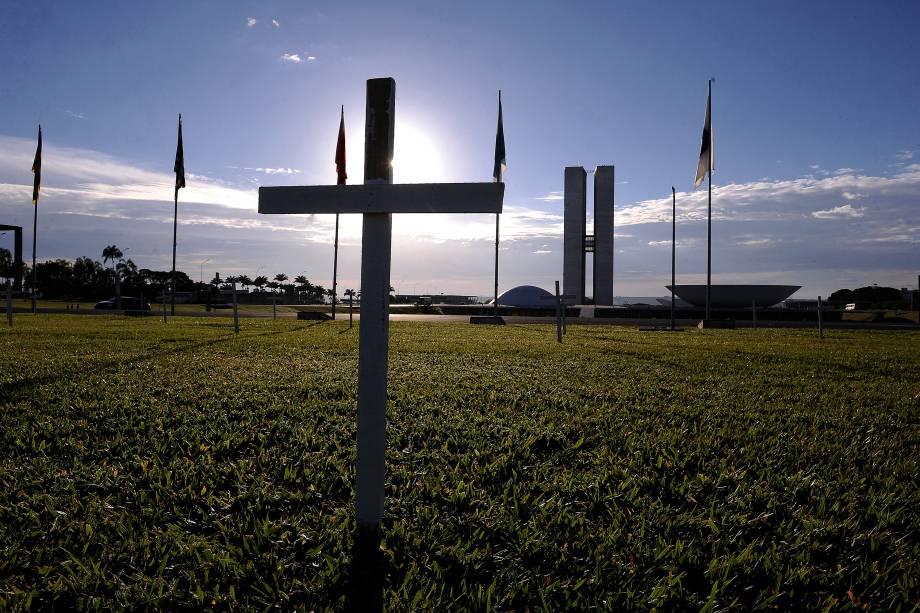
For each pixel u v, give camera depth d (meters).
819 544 2.96
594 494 3.62
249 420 5.41
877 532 3.11
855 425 5.70
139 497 3.49
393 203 2.37
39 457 4.23
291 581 2.58
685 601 2.44
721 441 5.04
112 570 2.65
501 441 4.85
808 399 7.04
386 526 3.12
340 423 5.43
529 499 3.61
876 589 2.56
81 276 100.00
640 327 27.02
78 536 2.96
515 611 2.38
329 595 2.43
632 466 4.25
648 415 5.99
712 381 8.39
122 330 17.81
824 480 3.97
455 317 38.50
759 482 3.91
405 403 6.32
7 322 21.67
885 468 4.25
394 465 4.17
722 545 2.97
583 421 5.62
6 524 3.07
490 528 3.13
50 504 3.31
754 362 10.83
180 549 2.82
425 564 2.73
